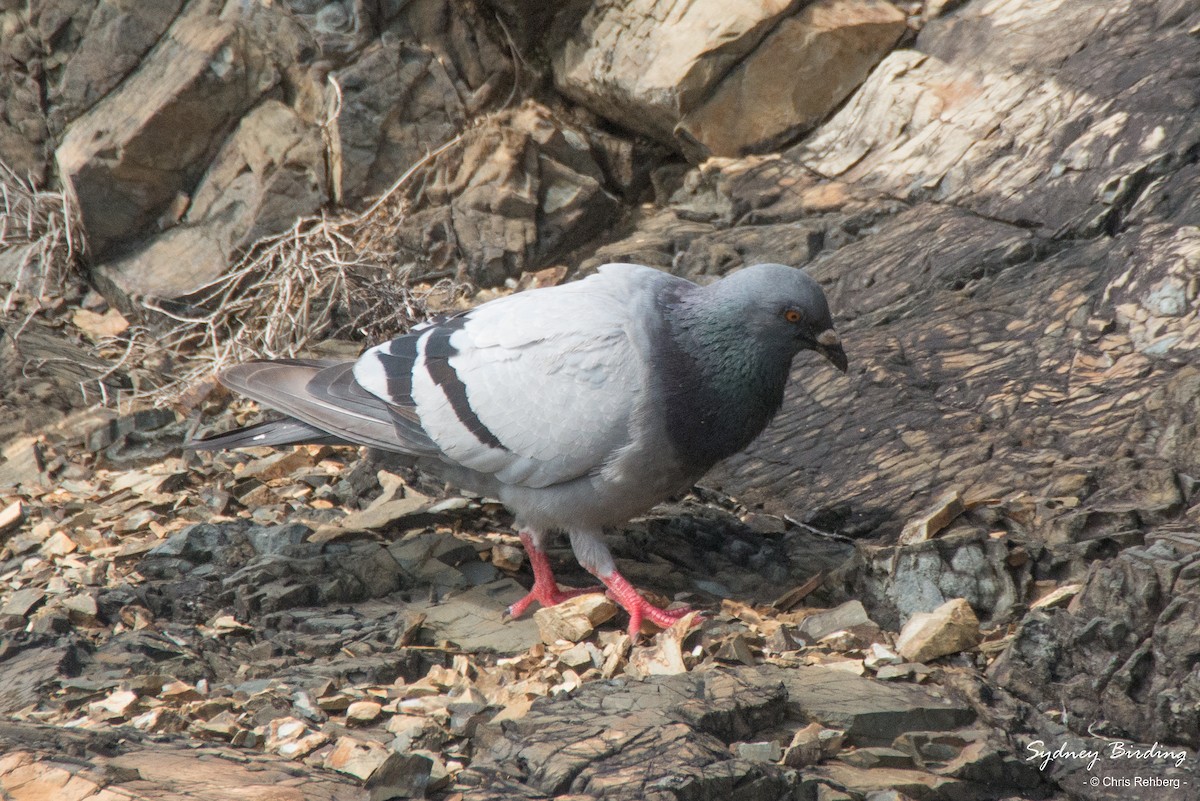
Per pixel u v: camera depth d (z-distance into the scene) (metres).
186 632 7.76
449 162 14.27
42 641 7.50
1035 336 10.85
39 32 13.82
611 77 14.74
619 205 15.02
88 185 13.38
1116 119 12.02
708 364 7.52
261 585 8.33
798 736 6.11
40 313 13.30
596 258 13.98
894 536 9.03
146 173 13.57
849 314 12.09
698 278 13.38
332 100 13.77
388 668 7.27
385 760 5.58
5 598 8.23
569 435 7.57
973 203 12.58
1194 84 11.84
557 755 5.77
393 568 8.68
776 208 13.90
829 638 7.59
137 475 10.37
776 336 7.54
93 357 12.55
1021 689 6.78
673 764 5.64
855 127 14.34
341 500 10.00
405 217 13.90
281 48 13.76
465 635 7.90
